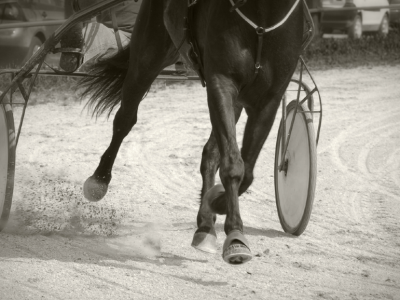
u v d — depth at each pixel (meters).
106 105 9.73
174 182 11.39
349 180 11.50
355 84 21.55
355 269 7.36
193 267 7.34
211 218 7.08
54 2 20.00
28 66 8.64
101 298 6.32
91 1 9.59
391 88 20.97
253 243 8.28
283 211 8.95
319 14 26.77
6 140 8.66
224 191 6.90
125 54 9.30
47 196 10.27
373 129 15.54
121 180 11.35
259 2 6.66
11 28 18.38
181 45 7.52
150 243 8.21
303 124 8.77
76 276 6.93
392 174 11.91
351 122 16.23
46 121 15.89
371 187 11.06
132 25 10.35
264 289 6.68
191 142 14.22
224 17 6.69
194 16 7.30
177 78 9.65
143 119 16.39
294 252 7.94
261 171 12.19
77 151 13.30
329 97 19.36
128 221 9.19
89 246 8.06
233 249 6.25
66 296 6.33
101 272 7.06
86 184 9.41
